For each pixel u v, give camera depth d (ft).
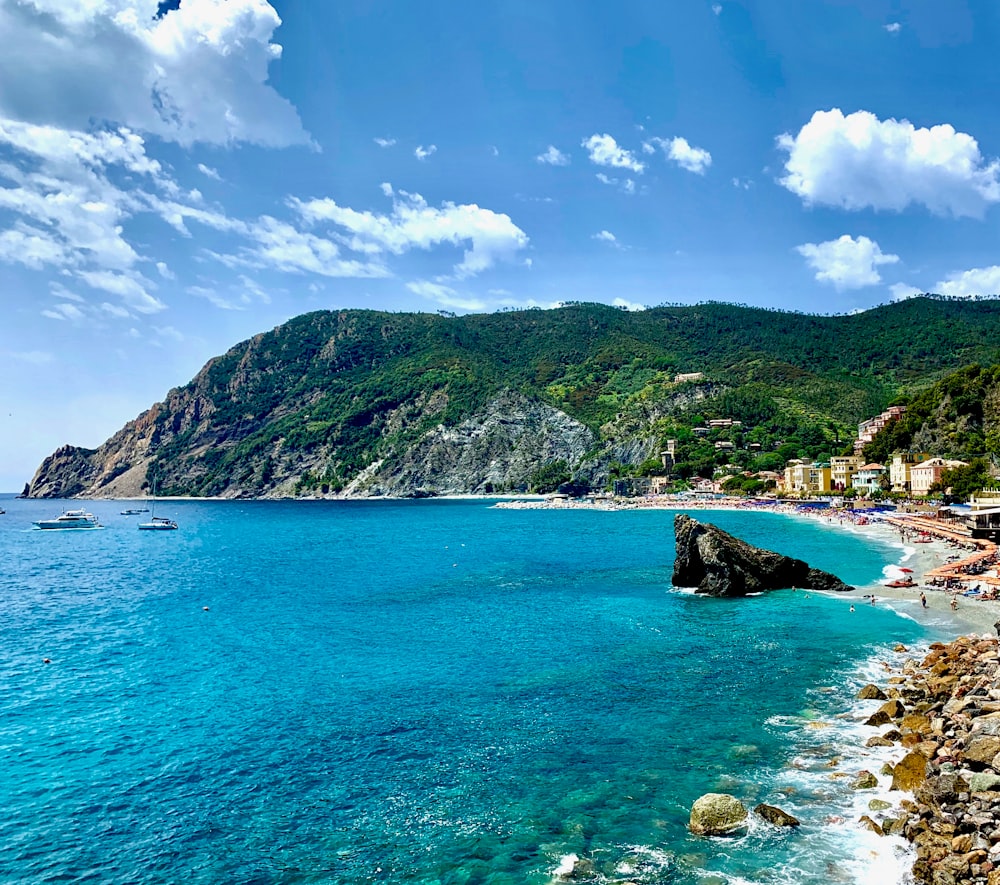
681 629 162.71
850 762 84.69
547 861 66.18
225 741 98.58
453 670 131.34
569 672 127.75
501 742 95.55
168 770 89.35
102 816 77.97
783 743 91.61
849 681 118.52
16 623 189.06
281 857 69.26
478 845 69.77
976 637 136.67
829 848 65.62
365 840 71.61
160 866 68.33
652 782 81.82
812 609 183.52
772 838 67.87
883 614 174.40
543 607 195.52
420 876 65.00
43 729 104.32
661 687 117.50
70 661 145.18
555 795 79.61
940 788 71.15
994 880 55.36
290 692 120.47
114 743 98.63
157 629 177.78
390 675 129.18
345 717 107.04
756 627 163.12
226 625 181.06
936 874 58.03
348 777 86.12
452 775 85.81
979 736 81.30
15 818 77.71
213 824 75.82
